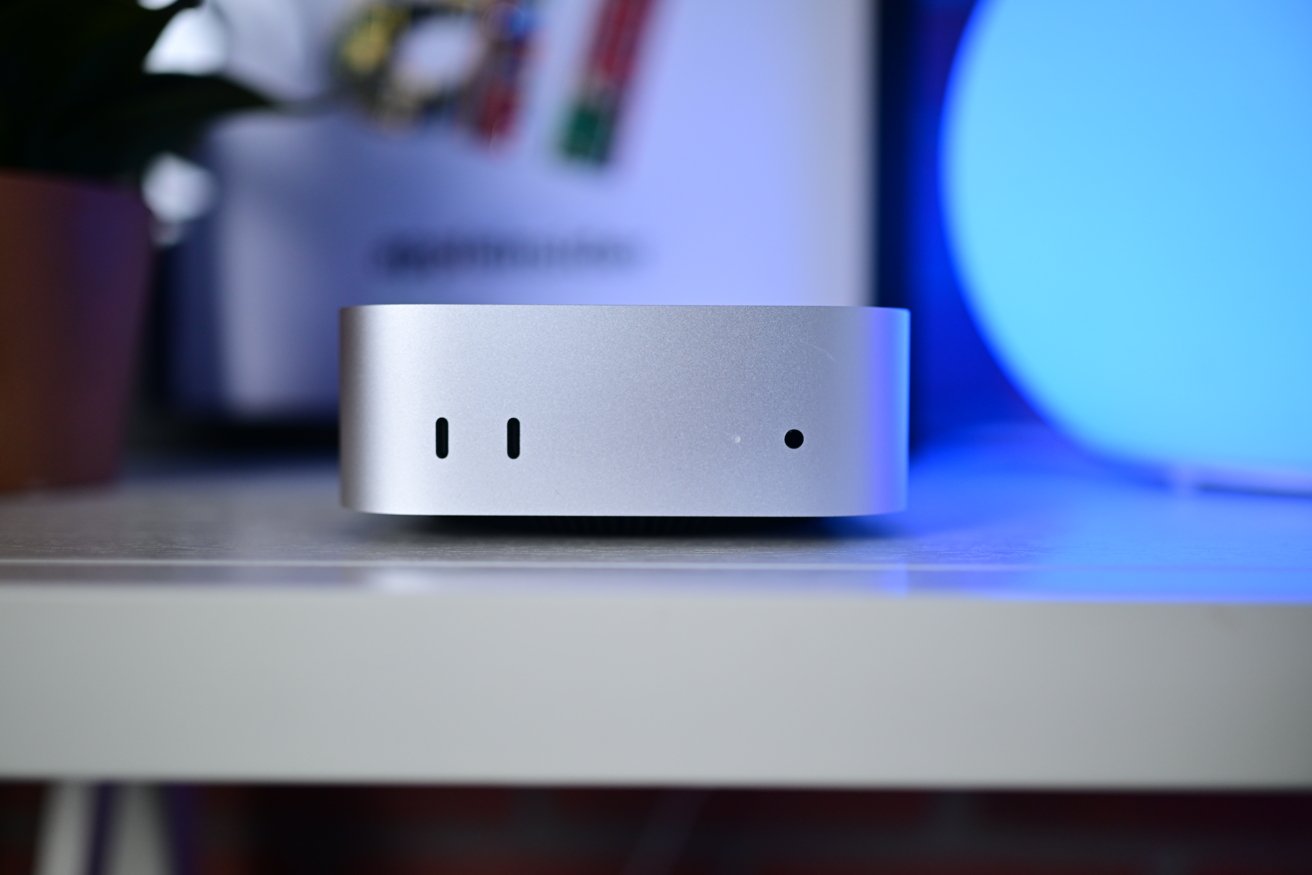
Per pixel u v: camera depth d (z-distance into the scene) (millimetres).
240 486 519
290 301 672
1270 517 410
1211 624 237
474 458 328
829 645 239
